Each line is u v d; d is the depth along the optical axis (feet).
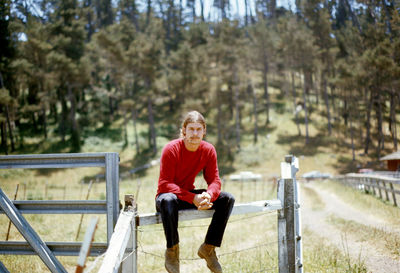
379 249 18.97
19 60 143.84
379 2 150.30
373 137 169.37
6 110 142.92
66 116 180.45
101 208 9.34
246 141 164.96
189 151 9.41
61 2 184.24
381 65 134.51
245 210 10.00
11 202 9.52
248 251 19.01
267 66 188.75
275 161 145.07
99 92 206.69
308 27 186.80
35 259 16.76
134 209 8.74
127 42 173.37
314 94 222.69
